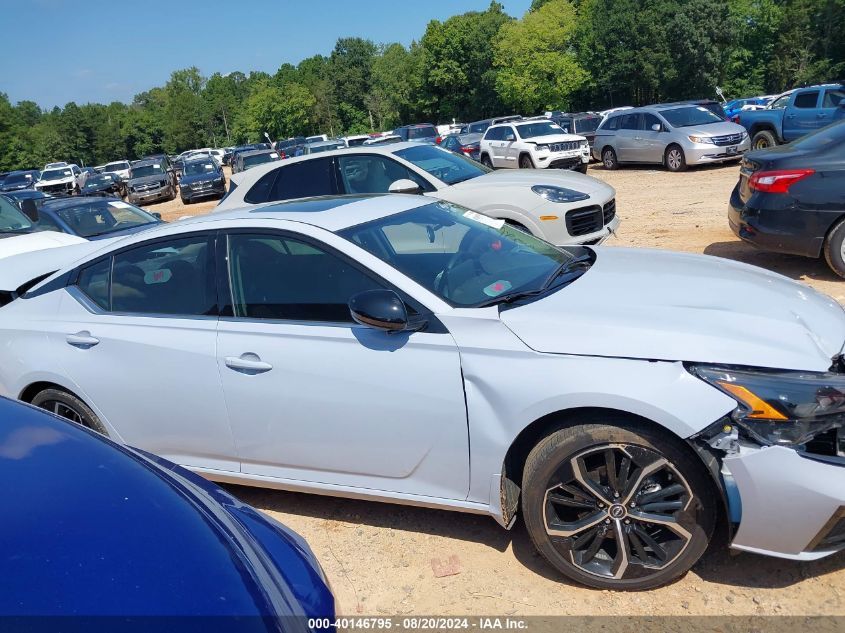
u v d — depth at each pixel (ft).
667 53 180.14
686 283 10.36
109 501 6.05
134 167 102.63
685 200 39.83
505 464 9.34
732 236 28.40
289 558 6.32
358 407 9.87
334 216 11.23
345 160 25.68
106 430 12.06
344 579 10.06
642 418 8.48
